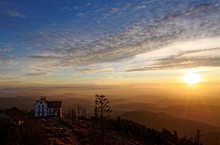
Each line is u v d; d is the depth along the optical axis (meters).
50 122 108.44
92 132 79.81
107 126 97.44
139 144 77.00
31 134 56.25
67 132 80.88
